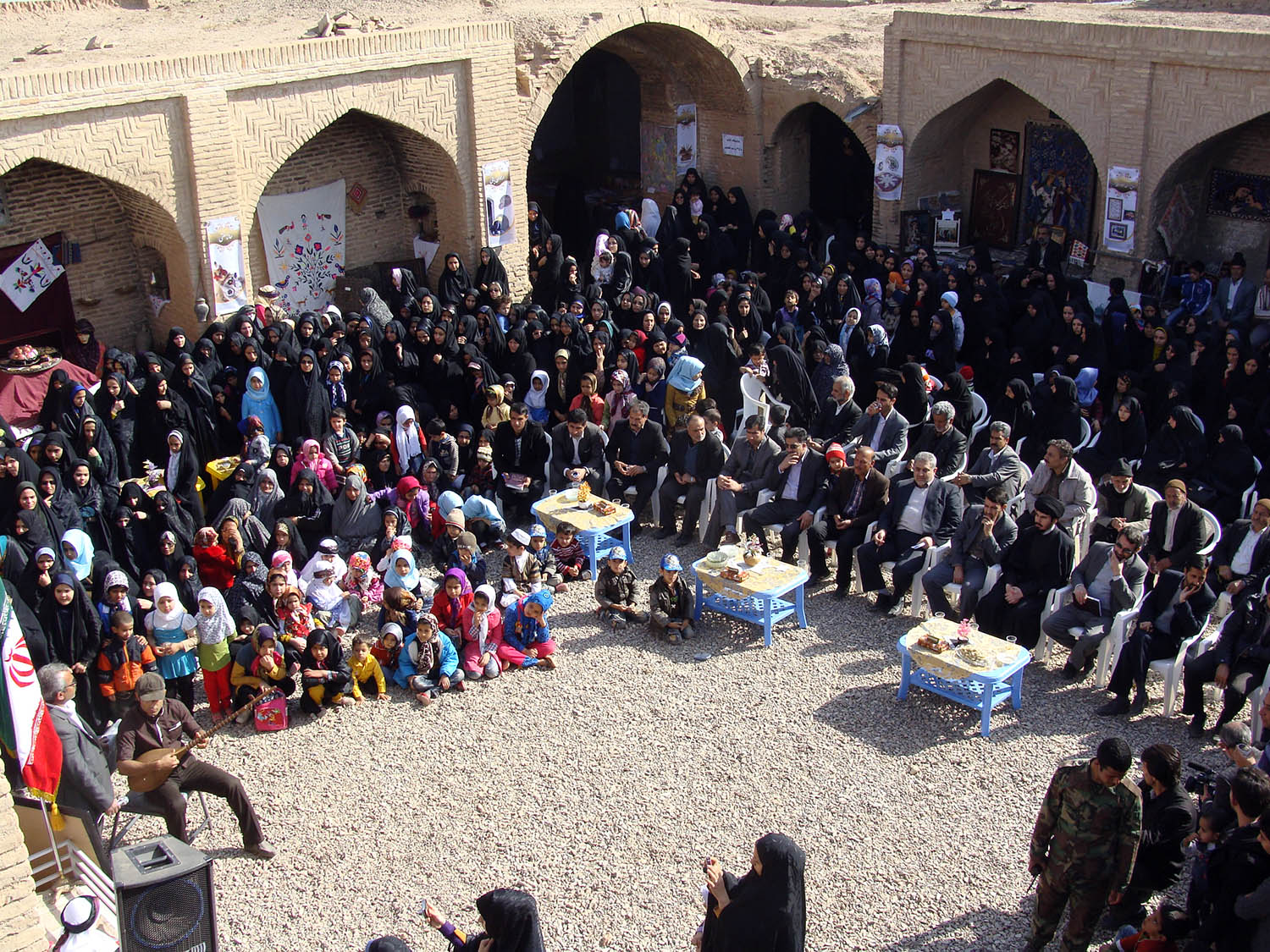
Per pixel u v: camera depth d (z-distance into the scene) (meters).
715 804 8.08
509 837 7.87
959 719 8.84
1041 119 17.03
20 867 5.86
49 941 6.57
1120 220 15.43
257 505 11.22
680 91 20.12
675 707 9.16
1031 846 6.50
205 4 17.91
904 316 14.49
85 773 7.25
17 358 13.61
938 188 18.16
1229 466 10.90
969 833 7.71
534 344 13.76
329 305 16.28
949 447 11.03
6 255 14.02
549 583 10.88
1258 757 7.10
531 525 12.27
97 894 6.97
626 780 8.36
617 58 23.45
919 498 10.21
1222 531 10.65
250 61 14.00
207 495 12.18
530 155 24.95
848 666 9.57
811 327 14.26
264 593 9.61
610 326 13.98
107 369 12.30
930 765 8.36
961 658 8.68
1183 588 8.62
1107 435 11.67
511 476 12.10
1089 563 9.18
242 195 14.41
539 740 8.85
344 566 10.34
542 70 17.14
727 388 13.53
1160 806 6.70
